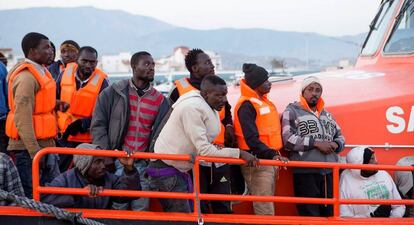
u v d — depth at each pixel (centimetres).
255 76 442
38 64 462
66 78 529
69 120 520
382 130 482
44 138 459
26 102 435
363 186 469
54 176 485
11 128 451
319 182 463
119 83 459
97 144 448
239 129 451
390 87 507
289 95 527
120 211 401
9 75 458
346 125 483
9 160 421
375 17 666
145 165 476
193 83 464
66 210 393
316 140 454
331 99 500
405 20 598
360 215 471
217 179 446
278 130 448
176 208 425
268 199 407
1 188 413
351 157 467
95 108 458
